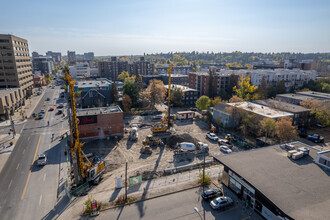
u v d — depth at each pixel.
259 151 42.25
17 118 80.88
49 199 34.66
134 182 38.66
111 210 31.97
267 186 30.55
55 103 106.88
